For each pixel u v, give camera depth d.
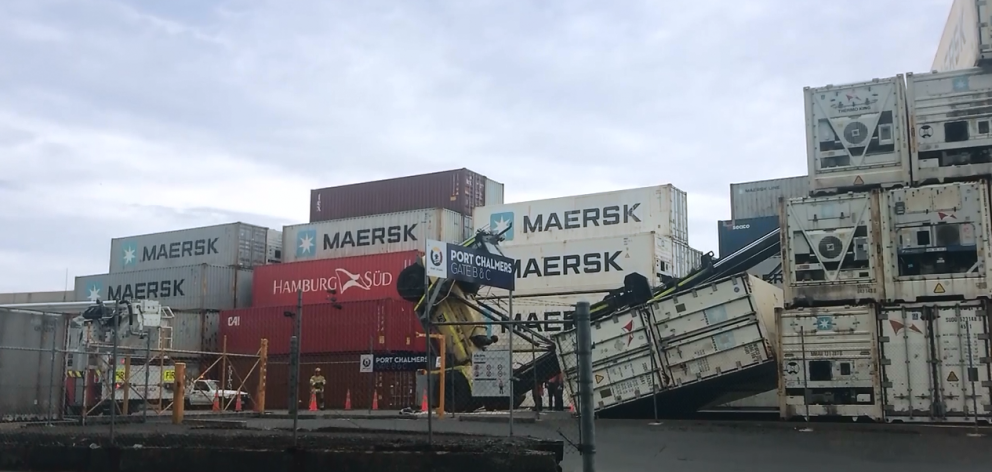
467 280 24.30
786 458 13.48
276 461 11.84
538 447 12.57
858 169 19.86
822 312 19.55
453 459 11.26
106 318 25.55
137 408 29.12
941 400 18.30
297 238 48.25
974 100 19.08
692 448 14.91
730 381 23.20
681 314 21.94
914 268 19.14
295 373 11.98
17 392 19.66
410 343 35.56
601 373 22.62
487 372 22.89
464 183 46.69
